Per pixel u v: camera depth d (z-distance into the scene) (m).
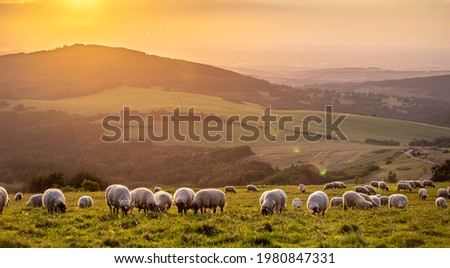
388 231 20.50
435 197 43.38
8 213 25.61
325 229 20.50
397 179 122.06
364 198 31.17
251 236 18.23
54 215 24.34
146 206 26.59
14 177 155.50
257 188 61.19
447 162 83.00
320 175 127.44
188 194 27.47
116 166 170.38
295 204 32.69
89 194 48.34
